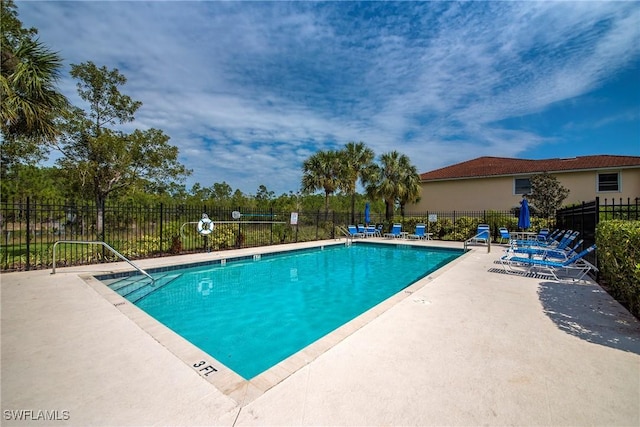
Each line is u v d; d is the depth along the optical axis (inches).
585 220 372.2
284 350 173.5
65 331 153.6
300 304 261.7
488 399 95.4
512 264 355.6
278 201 1266.0
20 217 390.0
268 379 107.1
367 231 759.1
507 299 211.8
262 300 272.7
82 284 255.1
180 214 481.7
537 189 674.2
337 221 818.2
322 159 908.0
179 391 100.0
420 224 746.2
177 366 117.6
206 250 476.1
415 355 125.8
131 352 129.8
